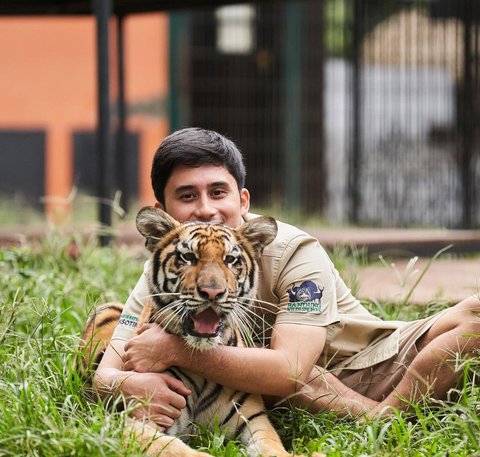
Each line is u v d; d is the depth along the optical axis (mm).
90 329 4910
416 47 14656
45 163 15602
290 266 4527
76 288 6160
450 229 13977
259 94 15609
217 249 4125
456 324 4543
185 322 4121
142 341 4277
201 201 4461
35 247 7125
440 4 14180
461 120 14016
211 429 4363
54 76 15578
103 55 8398
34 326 5395
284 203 15117
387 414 4492
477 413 4312
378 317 5426
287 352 4336
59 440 3807
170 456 3867
